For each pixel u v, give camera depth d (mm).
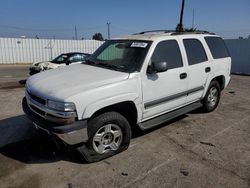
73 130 3504
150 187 3340
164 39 4883
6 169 3736
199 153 4293
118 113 4082
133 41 4875
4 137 4848
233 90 10180
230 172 3719
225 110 6871
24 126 5438
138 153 4250
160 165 3881
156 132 5180
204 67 5793
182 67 5152
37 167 3801
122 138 4207
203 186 3375
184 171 3703
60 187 3334
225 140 4844
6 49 26578
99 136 3926
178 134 5098
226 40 19531
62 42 29141
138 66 4332
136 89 4207
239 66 19016
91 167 3809
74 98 3488
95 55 5266
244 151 4395
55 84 3873
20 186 3350
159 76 4590
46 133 3822
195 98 5766
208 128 5461
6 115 6203
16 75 15062
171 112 5195
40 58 28422
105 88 3801
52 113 3564
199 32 6125
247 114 6520
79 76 4148
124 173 3639
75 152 4227
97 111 3922
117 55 4770
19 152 4250
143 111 4438
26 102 4410
